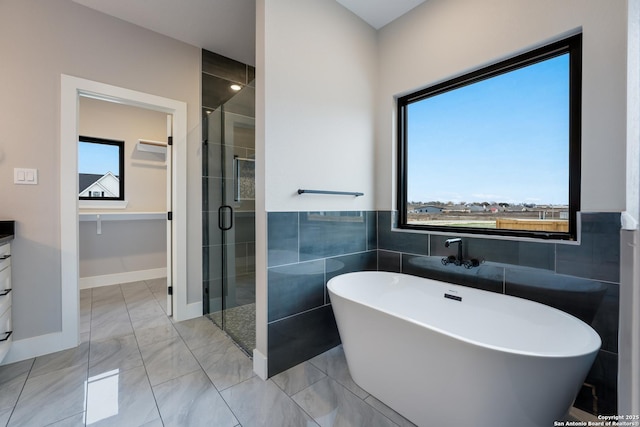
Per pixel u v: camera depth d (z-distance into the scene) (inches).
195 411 56.2
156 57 95.3
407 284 78.6
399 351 53.6
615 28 52.4
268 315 67.7
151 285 142.2
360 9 85.0
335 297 65.4
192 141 103.2
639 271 20.0
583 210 56.2
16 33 72.9
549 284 61.0
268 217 67.6
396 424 53.4
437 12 79.5
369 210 92.9
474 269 72.9
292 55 71.7
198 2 81.9
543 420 42.4
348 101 85.5
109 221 143.4
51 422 52.9
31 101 74.6
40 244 75.8
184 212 101.7
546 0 60.9
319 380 66.6
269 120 67.7
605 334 53.9
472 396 44.6
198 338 87.1
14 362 72.4
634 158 22.7
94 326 95.1
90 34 83.3
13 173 72.5
